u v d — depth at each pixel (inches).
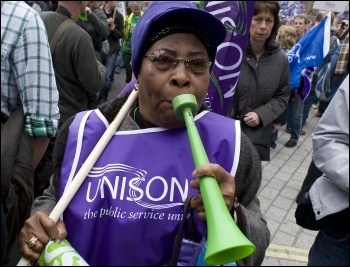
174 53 36.0
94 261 36.3
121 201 36.2
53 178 43.8
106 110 42.6
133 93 41.9
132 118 41.4
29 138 58.1
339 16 242.2
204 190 29.7
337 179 45.3
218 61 65.5
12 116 55.0
